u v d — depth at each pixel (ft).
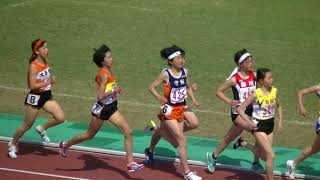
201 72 158.40
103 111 91.15
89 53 170.09
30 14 194.39
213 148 110.73
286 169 99.96
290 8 202.69
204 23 189.67
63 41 177.17
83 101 138.82
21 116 127.13
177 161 102.58
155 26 187.01
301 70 160.15
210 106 137.39
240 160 104.06
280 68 161.17
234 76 91.25
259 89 86.53
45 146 108.68
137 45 175.22
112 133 117.29
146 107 136.26
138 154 105.50
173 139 94.63
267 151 86.22
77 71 158.71
